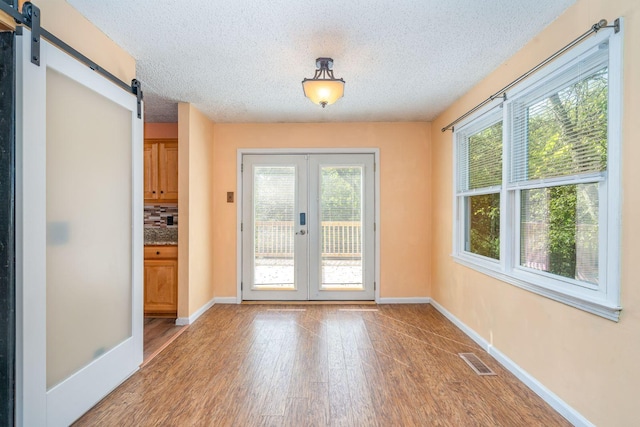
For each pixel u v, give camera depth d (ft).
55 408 5.81
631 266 5.18
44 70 5.54
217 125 14.64
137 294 8.32
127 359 7.96
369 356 9.25
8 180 5.10
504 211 8.61
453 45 7.90
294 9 6.49
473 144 10.84
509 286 8.42
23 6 5.25
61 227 6.05
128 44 7.86
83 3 6.33
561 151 6.82
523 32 7.33
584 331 6.04
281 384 7.77
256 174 14.70
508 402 7.00
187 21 6.91
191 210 12.18
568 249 6.70
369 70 9.29
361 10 6.52
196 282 12.63
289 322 12.10
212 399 7.14
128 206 8.04
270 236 14.73
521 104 8.18
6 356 5.07
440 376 8.11
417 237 14.62
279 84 10.27
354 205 14.70
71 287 6.29
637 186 5.09
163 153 13.42
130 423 6.32
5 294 5.09
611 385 5.48
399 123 14.57
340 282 14.75
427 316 12.76
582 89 6.27
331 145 14.58
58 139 5.98
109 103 7.34
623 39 5.30
